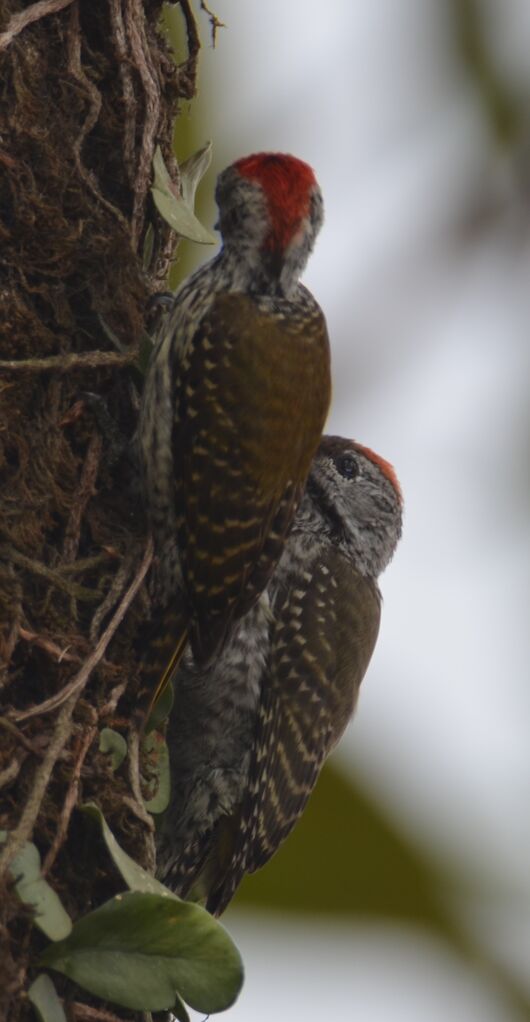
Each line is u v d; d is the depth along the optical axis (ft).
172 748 36.45
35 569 29.58
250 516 33.22
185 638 32.35
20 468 30.07
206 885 36.45
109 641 30.55
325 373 34.88
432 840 39.42
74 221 31.73
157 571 32.55
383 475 41.52
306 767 37.65
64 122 31.91
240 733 36.78
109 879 29.19
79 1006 28.25
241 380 33.06
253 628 37.52
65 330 31.48
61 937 27.17
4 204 30.96
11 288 30.73
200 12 41.09
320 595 39.17
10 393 30.30
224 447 32.81
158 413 32.30
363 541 41.04
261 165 34.32
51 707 28.60
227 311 33.42
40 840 28.35
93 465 31.37
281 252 34.14
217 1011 27.48
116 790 29.86
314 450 34.88
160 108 33.58
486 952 39.17
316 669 38.17
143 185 32.91
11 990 26.84
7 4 31.55
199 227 33.27
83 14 32.83
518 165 41.98
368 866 39.19
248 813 36.29
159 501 32.37
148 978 27.43
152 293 33.09
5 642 28.55
